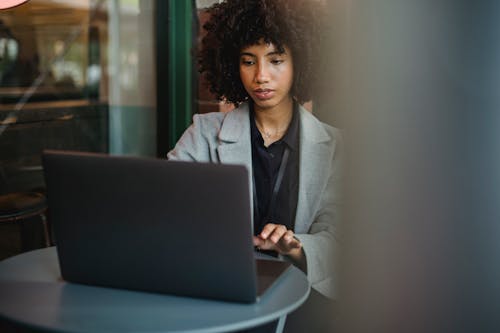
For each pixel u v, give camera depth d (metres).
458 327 0.71
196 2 3.05
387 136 0.71
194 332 1.00
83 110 3.78
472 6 0.66
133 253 1.14
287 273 1.32
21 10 3.77
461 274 0.70
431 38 0.67
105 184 1.10
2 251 3.15
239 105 1.93
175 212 1.07
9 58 3.74
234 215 1.04
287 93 1.72
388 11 0.69
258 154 1.72
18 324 1.05
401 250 0.72
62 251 1.21
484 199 0.68
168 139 3.48
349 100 0.74
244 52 1.70
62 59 3.79
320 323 1.53
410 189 0.70
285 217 1.69
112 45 3.67
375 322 0.75
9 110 3.72
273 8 1.66
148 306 1.12
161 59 3.43
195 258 1.10
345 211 0.76
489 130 0.67
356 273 0.76
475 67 0.66
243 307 1.11
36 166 3.80
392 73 0.69
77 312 1.09
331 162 1.68
